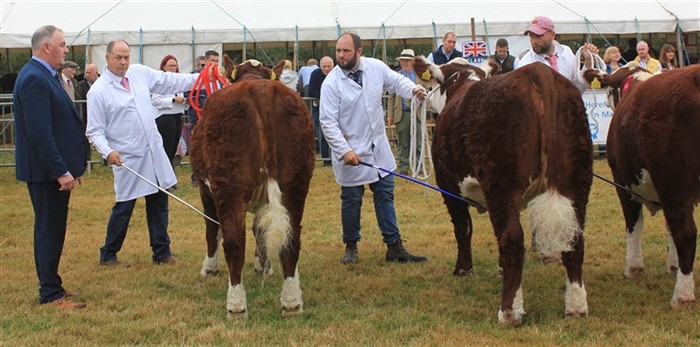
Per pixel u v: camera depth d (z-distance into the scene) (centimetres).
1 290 665
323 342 513
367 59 748
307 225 967
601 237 855
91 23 1894
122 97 744
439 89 709
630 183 622
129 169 680
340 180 754
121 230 762
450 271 724
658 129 550
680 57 1944
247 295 648
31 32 1856
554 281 672
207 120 554
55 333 541
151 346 513
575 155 516
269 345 511
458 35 1909
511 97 511
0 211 1088
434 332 528
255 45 2128
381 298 631
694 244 557
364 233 912
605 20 1941
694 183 545
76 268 754
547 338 504
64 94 614
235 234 545
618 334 511
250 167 536
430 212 1031
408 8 1994
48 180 605
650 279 675
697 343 491
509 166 511
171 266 760
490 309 589
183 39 1875
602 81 715
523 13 1964
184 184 1270
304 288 670
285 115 549
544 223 497
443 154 589
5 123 1684
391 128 1408
